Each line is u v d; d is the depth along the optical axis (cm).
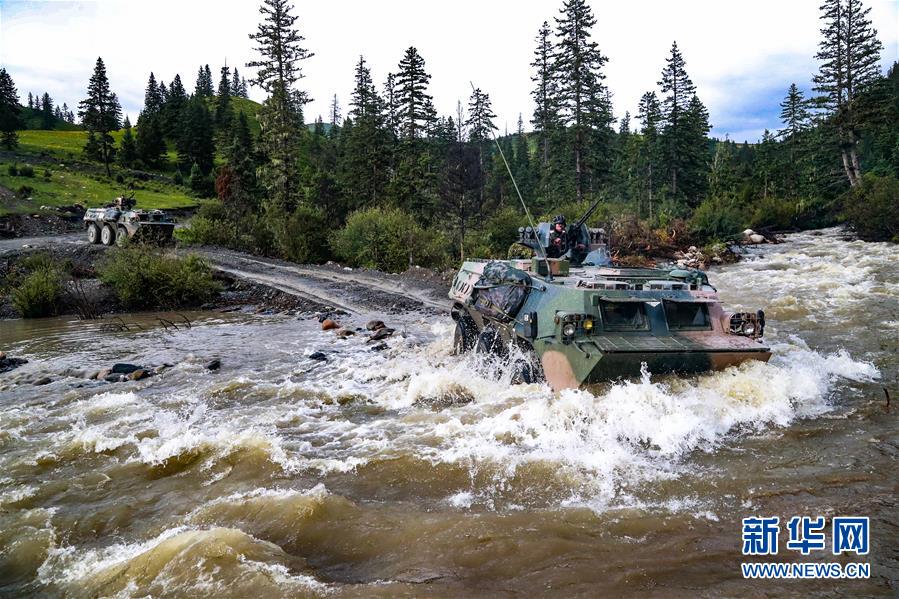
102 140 8156
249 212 3912
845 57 5375
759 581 480
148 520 636
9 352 1558
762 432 800
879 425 824
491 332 1116
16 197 5400
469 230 3712
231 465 762
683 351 834
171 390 1141
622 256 3416
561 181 5441
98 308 2236
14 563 566
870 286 2053
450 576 502
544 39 5500
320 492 650
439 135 6488
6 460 806
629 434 777
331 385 1132
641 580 486
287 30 4369
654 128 6222
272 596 482
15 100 8406
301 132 4622
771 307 1772
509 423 824
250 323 1920
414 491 668
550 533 563
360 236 3094
